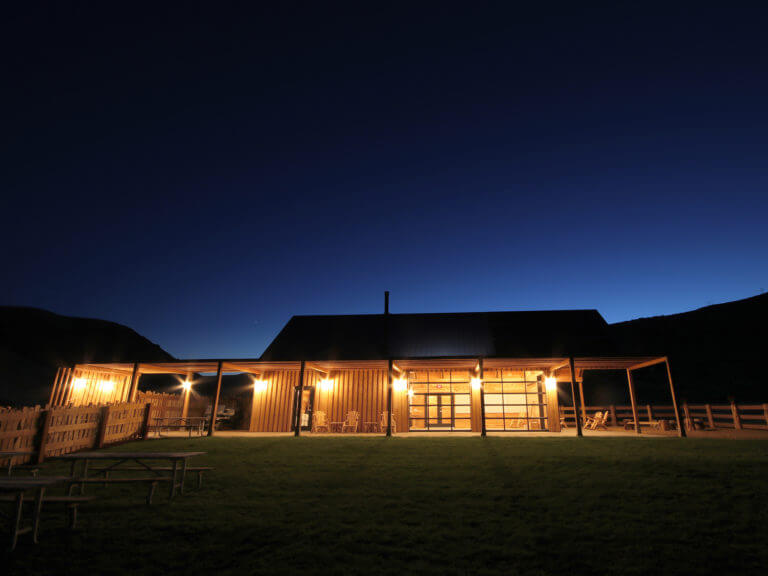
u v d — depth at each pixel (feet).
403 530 17.93
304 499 22.53
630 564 14.78
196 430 65.10
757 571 14.17
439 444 41.73
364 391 63.72
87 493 23.72
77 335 218.38
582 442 42.70
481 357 52.85
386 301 76.64
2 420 30.19
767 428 54.95
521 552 15.78
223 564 14.84
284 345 70.33
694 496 22.25
